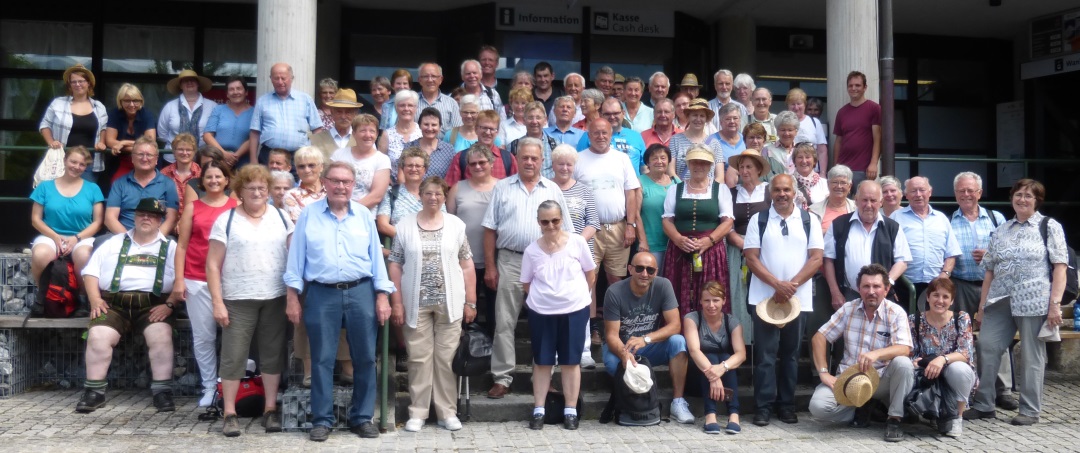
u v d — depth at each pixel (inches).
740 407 299.3
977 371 299.9
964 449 259.4
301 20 356.5
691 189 308.0
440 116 339.6
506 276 291.7
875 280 277.3
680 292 304.2
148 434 259.8
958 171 571.8
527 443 258.7
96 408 286.8
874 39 391.2
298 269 258.4
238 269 261.0
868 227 302.0
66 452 239.9
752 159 311.3
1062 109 542.6
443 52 520.7
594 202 310.5
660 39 521.3
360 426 263.1
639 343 282.5
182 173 324.2
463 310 280.5
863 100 382.6
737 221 311.0
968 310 317.7
